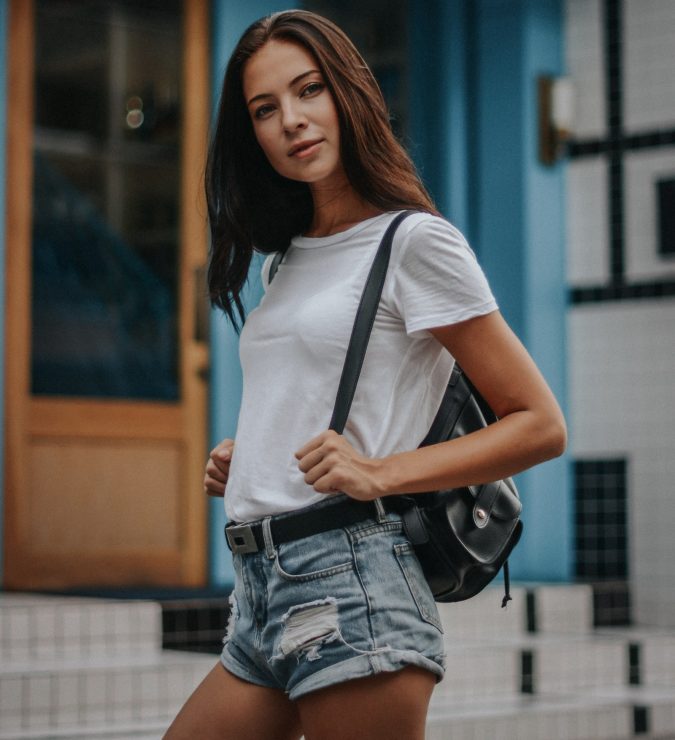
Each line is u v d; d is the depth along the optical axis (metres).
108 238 6.67
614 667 6.61
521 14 7.80
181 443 6.84
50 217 6.48
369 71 2.16
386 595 2.00
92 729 4.86
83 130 6.61
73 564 6.49
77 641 5.39
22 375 6.35
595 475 7.83
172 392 6.83
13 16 6.39
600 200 7.89
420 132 7.89
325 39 2.12
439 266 2.02
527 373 2.03
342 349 2.04
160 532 6.77
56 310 6.48
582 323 7.93
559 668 6.37
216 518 6.82
